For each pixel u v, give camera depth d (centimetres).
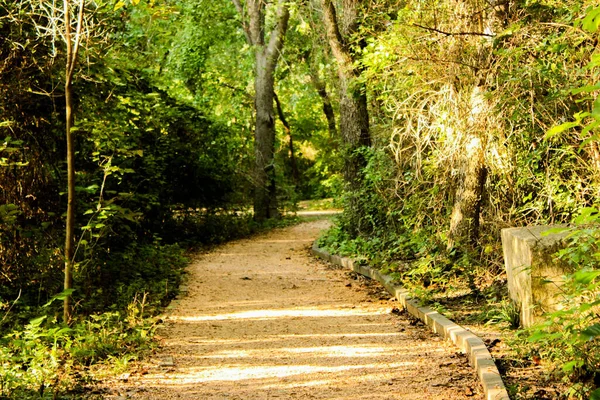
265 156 2770
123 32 1172
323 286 1224
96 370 692
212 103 2919
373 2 1445
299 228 2616
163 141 1805
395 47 1120
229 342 820
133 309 926
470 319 830
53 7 814
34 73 956
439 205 1177
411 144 1220
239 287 1230
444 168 1139
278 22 2548
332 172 3538
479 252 1062
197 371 695
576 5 799
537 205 1016
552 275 701
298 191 4128
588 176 945
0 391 580
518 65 934
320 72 1836
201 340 830
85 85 1034
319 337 835
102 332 785
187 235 2103
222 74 2919
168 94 2100
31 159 980
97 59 1003
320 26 1806
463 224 1069
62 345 745
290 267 1502
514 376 603
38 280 962
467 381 617
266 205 2778
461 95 1021
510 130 999
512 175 1027
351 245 1512
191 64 2639
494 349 689
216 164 2202
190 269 1475
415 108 1114
